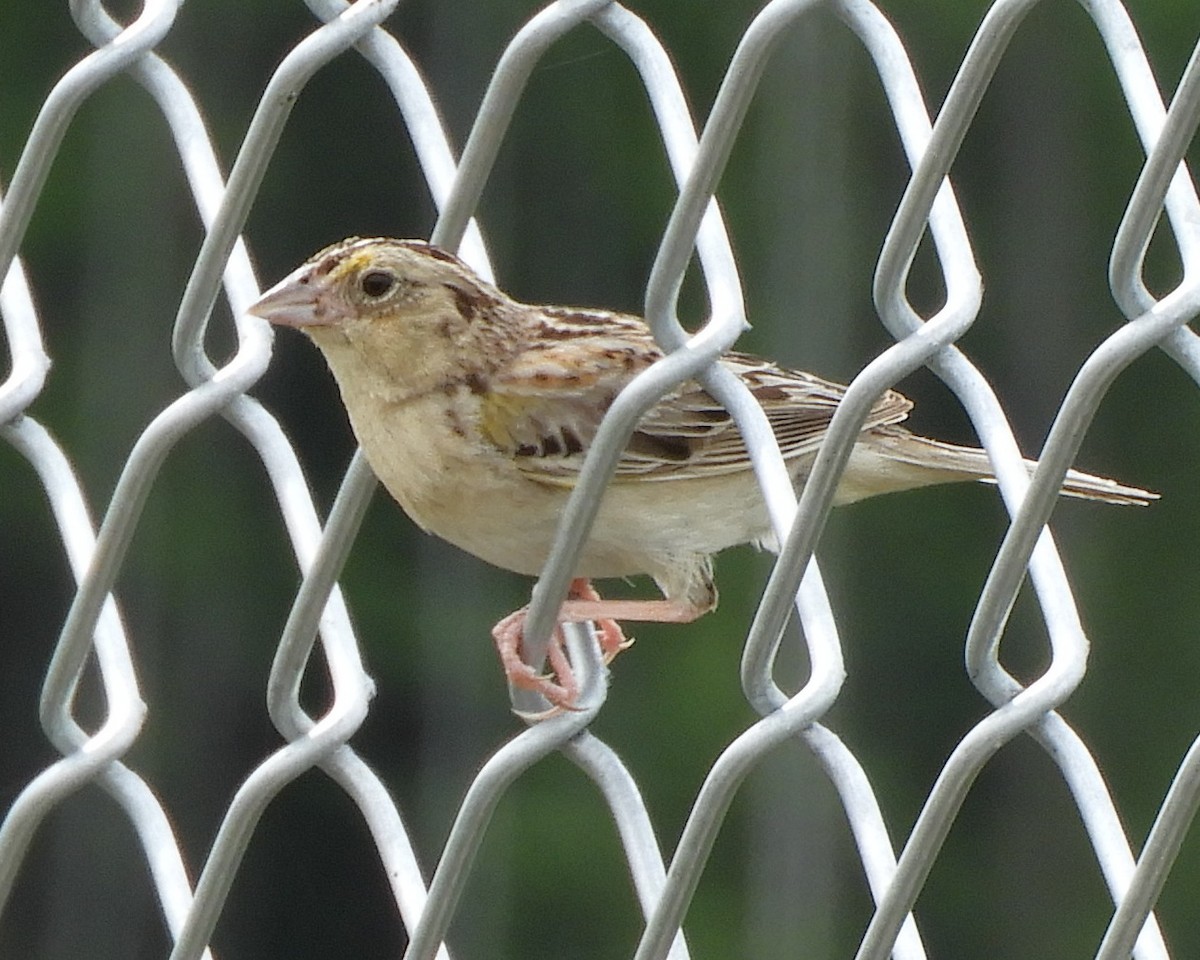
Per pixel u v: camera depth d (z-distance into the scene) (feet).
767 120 61.52
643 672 59.67
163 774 60.85
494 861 57.88
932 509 62.39
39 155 12.24
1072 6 61.21
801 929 54.34
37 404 61.72
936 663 61.67
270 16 61.21
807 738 9.64
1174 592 59.62
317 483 57.26
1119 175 61.26
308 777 59.77
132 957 59.57
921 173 9.46
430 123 11.38
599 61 64.64
